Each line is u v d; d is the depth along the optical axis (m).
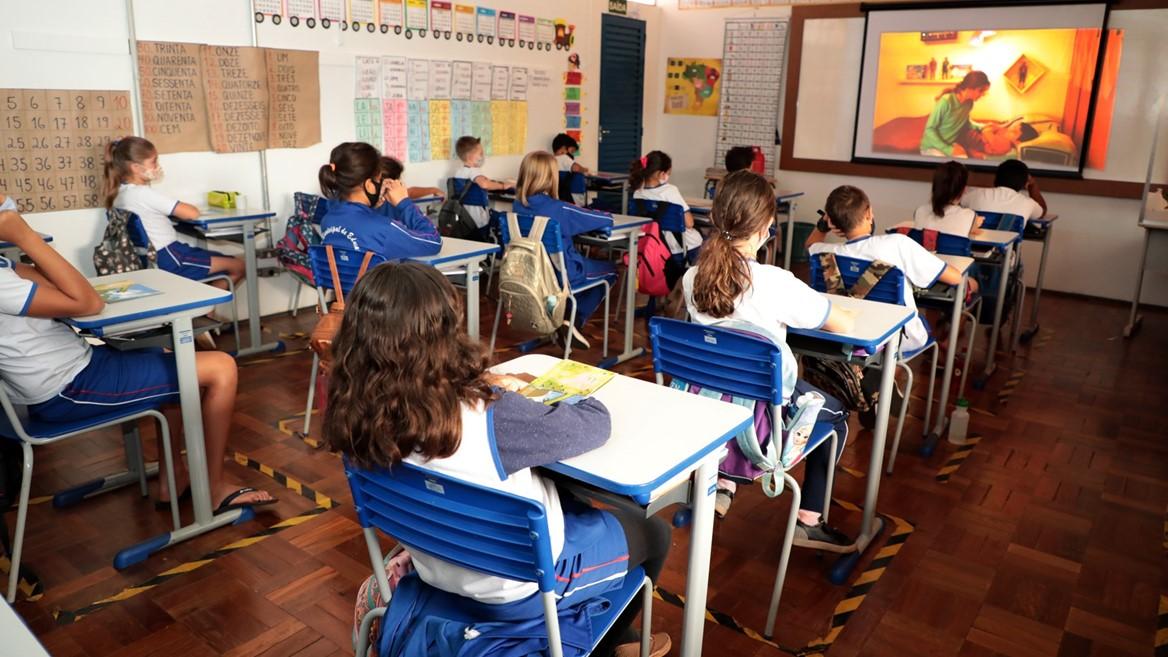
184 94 4.15
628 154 7.53
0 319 1.89
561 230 3.64
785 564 1.98
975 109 6.12
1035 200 5.03
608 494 1.34
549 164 3.90
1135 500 2.75
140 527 2.44
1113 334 4.90
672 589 2.18
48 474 2.77
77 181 3.84
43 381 1.98
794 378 1.92
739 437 1.88
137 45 3.91
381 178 3.01
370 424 1.11
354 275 2.86
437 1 5.35
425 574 1.30
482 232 5.33
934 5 6.12
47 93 3.67
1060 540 2.49
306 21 4.62
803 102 6.89
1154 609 2.13
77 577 2.17
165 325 2.43
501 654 1.17
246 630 1.97
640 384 1.64
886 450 3.12
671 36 7.60
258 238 4.64
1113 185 5.70
